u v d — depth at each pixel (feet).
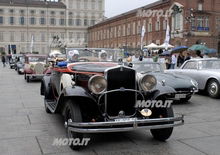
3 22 271.28
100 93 15.87
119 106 16.28
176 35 128.57
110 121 15.49
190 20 121.08
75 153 15.62
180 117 16.38
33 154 15.49
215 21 129.39
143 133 19.21
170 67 61.93
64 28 287.28
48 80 25.94
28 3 277.23
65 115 17.29
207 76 33.73
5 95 36.52
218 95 32.86
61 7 285.43
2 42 272.51
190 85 28.99
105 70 16.20
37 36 281.74
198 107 27.99
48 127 20.66
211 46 128.26
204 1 127.44
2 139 17.97
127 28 189.67
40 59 60.54
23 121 22.44
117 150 16.03
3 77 66.85
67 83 17.98
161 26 143.64
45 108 26.27
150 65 33.99
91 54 25.30
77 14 290.76
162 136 17.30
